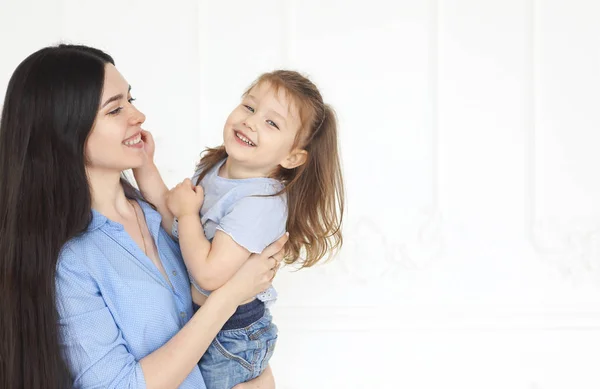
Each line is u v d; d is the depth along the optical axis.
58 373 1.40
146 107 2.63
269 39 2.66
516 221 2.74
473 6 2.70
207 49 2.65
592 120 2.74
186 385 1.56
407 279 2.71
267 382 1.75
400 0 2.68
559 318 2.75
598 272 2.75
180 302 1.59
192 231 1.56
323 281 2.69
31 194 1.42
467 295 2.73
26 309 1.40
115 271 1.46
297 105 1.67
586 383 2.77
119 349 1.42
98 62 1.46
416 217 2.70
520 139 2.73
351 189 2.68
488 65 2.71
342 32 2.66
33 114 1.41
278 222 1.63
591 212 2.75
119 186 1.62
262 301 1.71
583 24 2.72
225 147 1.68
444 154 2.71
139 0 2.62
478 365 2.75
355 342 2.71
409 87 2.69
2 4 2.56
